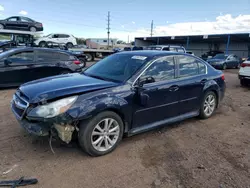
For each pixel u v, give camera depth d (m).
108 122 3.20
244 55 35.69
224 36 30.19
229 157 3.26
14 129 3.98
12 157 3.06
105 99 3.09
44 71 7.67
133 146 3.53
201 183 2.63
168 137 3.93
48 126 2.88
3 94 6.73
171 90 3.96
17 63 7.23
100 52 22.73
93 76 3.90
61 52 8.17
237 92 8.28
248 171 2.90
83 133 3.00
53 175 2.70
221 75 5.18
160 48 16.06
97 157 3.16
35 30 21.64
